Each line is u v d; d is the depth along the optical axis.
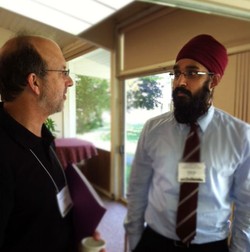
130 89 2.89
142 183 1.10
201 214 0.92
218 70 0.94
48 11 0.77
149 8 2.06
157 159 1.00
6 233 0.62
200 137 0.96
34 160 0.66
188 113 0.94
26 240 0.63
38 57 0.66
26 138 0.65
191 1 0.89
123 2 1.69
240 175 0.95
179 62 0.95
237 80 1.39
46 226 0.66
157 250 0.99
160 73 1.41
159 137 1.02
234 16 1.02
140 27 2.33
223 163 0.93
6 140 0.61
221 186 0.93
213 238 0.95
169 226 0.96
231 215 1.02
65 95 0.74
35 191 0.64
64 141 0.92
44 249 0.66
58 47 0.73
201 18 1.46
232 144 0.94
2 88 0.66
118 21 2.76
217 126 0.98
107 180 2.79
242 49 1.40
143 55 2.18
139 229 1.12
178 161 0.96
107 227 1.54
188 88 0.93
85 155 0.99
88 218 0.62
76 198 0.70
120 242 1.40
